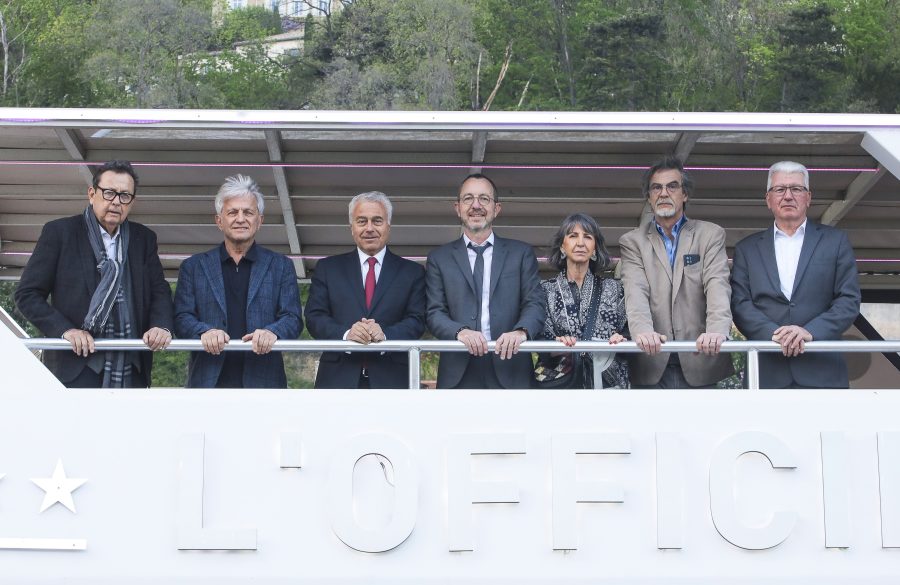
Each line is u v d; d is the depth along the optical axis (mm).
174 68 60125
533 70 63531
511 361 4793
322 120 4461
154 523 4297
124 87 58406
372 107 59719
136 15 59188
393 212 6289
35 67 56938
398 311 4926
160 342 4434
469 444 4324
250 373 4762
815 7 61344
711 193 6074
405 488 4293
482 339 4441
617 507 4332
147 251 4852
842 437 4383
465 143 5500
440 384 4801
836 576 4336
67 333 4457
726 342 4492
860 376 7238
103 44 58719
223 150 5602
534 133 5297
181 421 4348
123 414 4348
